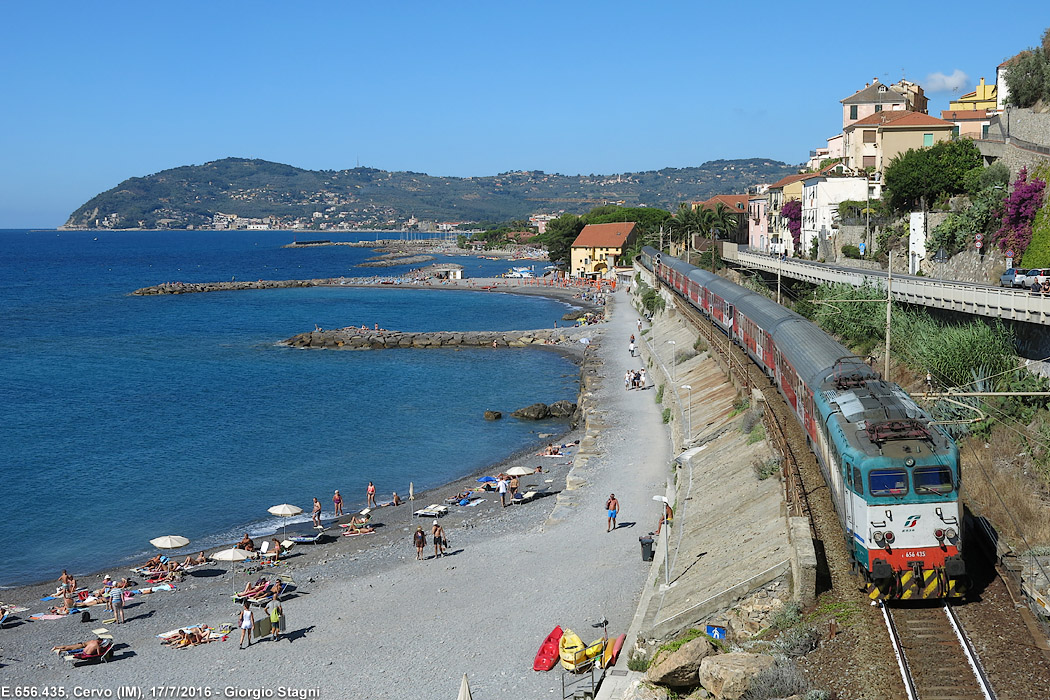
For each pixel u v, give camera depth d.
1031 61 103.00
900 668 23.48
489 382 109.12
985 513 34.69
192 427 86.31
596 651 33.53
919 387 49.78
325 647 37.84
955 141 97.31
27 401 99.38
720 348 77.44
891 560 27.22
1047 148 78.31
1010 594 27.56
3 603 46.72
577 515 52.75
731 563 33.88
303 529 57.66
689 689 27.47
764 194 174.25
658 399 82.12
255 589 45.16
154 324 172.00
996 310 48.72
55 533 57.88
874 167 128.25
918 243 86.75
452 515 58.16
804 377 41.59
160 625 42.31
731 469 47.28
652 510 52.00
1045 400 43.25
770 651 26.72
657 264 151.00
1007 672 23.06
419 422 87.69
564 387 105.06
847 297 65.88
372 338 142.38
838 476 30.56
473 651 36.03
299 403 97.19
